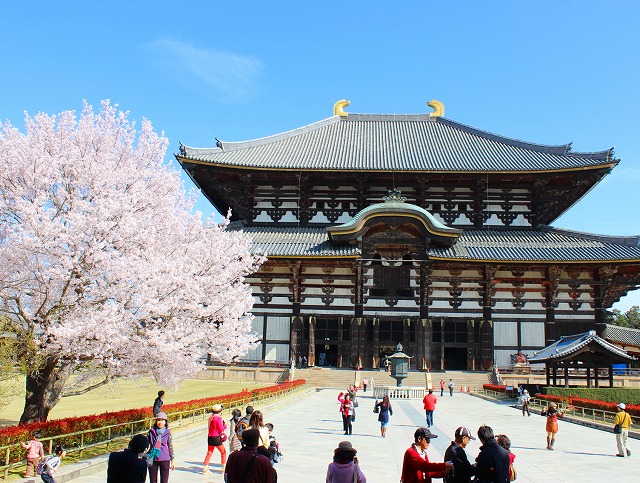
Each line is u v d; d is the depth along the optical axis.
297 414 36.56
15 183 23.48
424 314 65.00
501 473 11.51
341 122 91.88
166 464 15.78
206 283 29.81
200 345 29.77
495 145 81.06
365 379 57.66
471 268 66.31
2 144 23.55
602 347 44.25
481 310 65.56
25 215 21.20
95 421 22.77
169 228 28.36
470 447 26.12
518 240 68.69
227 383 58.81
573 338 49.06
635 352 71.12
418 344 64.12
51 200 24.31
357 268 65.25
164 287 24.94
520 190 73.19
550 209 75.19
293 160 74.56
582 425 35.38
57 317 22.62
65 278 21.89
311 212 73.81
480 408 43.75
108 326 21.62
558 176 70.00
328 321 66.31
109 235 23.16
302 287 66.50
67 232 21.97
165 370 26.22
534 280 66.38
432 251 65.62
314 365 64.75
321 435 27.81
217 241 31.61
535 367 64.00
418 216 64.88
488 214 72.88
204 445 24.69
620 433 23.70
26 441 18.94
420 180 71.62
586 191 75.00
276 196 74.19
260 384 58.50
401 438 27.56
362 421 34.47
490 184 72.75
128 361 24.72
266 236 69.62
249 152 76.50
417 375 61.31
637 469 20.92
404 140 84.12
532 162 72.38
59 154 24.77
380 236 66.00
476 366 64.69
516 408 43.84
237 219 82.38
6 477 17.11
